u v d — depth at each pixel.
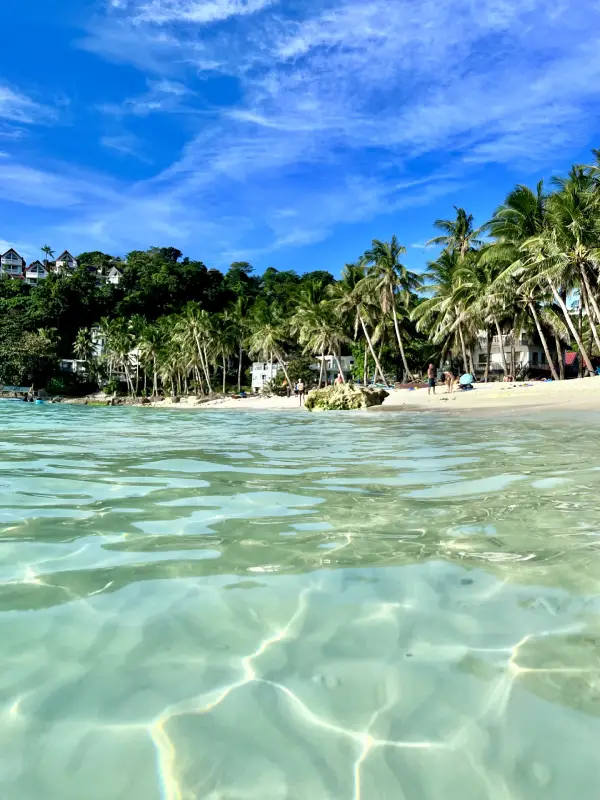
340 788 1.31
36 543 3.09
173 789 1.31
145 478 5.12
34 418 18.36
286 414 20.62
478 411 15.64
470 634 1.99
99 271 125.38
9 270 124.50
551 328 39.00
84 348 90.81
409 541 3.03
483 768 1.37
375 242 41.66
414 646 1.92
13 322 94.19
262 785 1.33
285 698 1.65
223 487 4.63
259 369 73.56
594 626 2.02
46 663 1.84
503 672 1.75
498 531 3.17
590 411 13.25
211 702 1.64
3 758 1.42
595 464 5.46
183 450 7.44
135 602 2.31
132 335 82.81
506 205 29.39
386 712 1.58
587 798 1.29
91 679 1.75
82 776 1.36
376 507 3.81
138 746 1.46
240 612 2.20
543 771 1.36
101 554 2.90
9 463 6.17
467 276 37.31
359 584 2.45
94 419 17.58
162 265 109.31
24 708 1.62
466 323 41.03
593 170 28.03
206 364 63.56
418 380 46.34
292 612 2.19
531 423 10.86
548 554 2.76
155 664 1.84
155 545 3.04
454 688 1.68
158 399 66.19
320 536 3.16
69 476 5.25
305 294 49.16
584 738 1.46
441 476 4.97
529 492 4.16
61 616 2.18
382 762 1.40
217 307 104.31
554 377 34.62
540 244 26.70
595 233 25.31
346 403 20.42
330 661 1.84
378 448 7.35
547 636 1.96
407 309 45.12
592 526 3.22
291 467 5.72
